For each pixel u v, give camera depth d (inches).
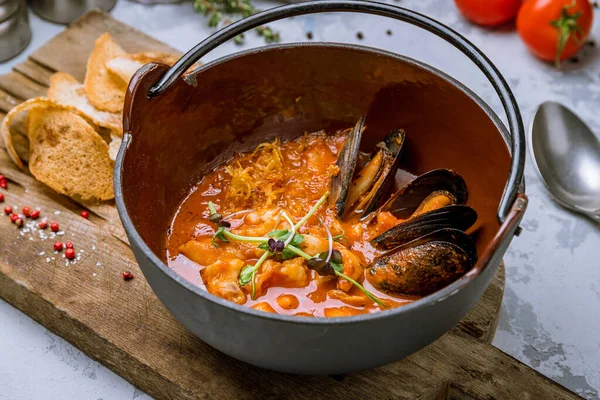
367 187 20.5
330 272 18.4
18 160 22.9
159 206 20.4
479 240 19.6
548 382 19.2
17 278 20.7
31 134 23.0
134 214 18.8
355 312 18.4
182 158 21.2
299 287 18.7
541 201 23.9
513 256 22.8
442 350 19.6
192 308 16.8
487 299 20.6
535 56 27.2
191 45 27.5
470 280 16.2
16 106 23.4
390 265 18.6
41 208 22.4
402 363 19.4
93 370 20.5
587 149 24.0
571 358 21.1
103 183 22.5
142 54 24.6
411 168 22.0
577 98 26.1
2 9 26.0
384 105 21.7
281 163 21.5
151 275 17.1
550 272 22.5
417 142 21.7
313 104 22.2
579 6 25.5
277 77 21.5
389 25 28.2
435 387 19.0
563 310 21.9
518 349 21.2
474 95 19.7
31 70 25.6
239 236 19.1
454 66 27.1
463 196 20.4
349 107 22.1
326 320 15.9
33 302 20.7
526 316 21.8
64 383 20.3
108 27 26.7
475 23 28.0
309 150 22.0
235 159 22.0
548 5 25.6
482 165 20.3
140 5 28.6
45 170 22.5
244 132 22.2
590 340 21.4
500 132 19.1
